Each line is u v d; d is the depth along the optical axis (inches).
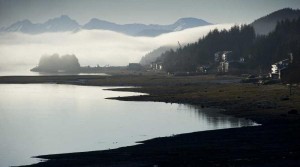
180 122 4195.4
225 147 2891.2
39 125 4192.9
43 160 2731.3
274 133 3314.5
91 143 3272.6
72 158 2743.6
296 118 4087.1
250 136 3240.7
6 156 2888.8
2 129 3971.5
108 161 2610.7
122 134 3622.0
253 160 2455.7
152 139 3302.2
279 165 2315.5
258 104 5187.0
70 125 4168.3
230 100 5802.2
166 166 2429.9
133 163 2532.0
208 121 4197.8
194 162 2487.7
